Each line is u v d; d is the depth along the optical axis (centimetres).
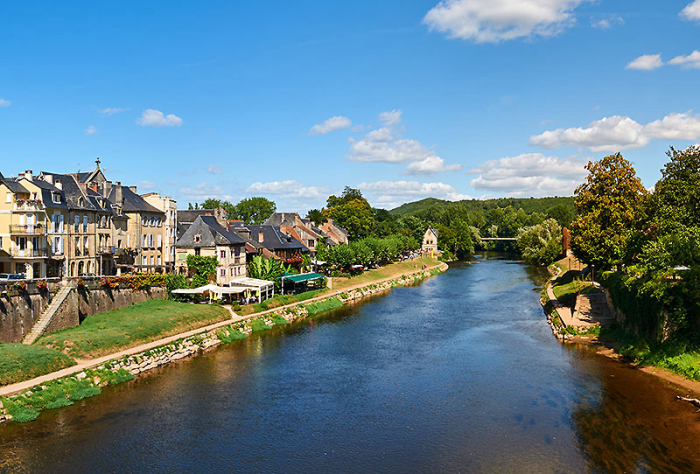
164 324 5622
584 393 3950
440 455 3066
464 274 13550
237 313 6862
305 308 7769
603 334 5641
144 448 3167
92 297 5703
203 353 5400
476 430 3394
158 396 4066
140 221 7844
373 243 13188
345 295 9206
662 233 5453
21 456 3033
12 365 3950
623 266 6316
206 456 3080
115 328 5181
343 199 18400
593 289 7150
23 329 4659
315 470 2917
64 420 3562
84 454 3077
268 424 3544
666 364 4238
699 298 4141
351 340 5978
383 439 3300
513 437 3266
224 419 3625
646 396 3797
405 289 10712
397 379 4497
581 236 6706
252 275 8600
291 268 10006
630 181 6600
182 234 9144
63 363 4278
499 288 10494
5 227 5709
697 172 5672
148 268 7981
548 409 3684
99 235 6981
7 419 3494
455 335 6153
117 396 4053
